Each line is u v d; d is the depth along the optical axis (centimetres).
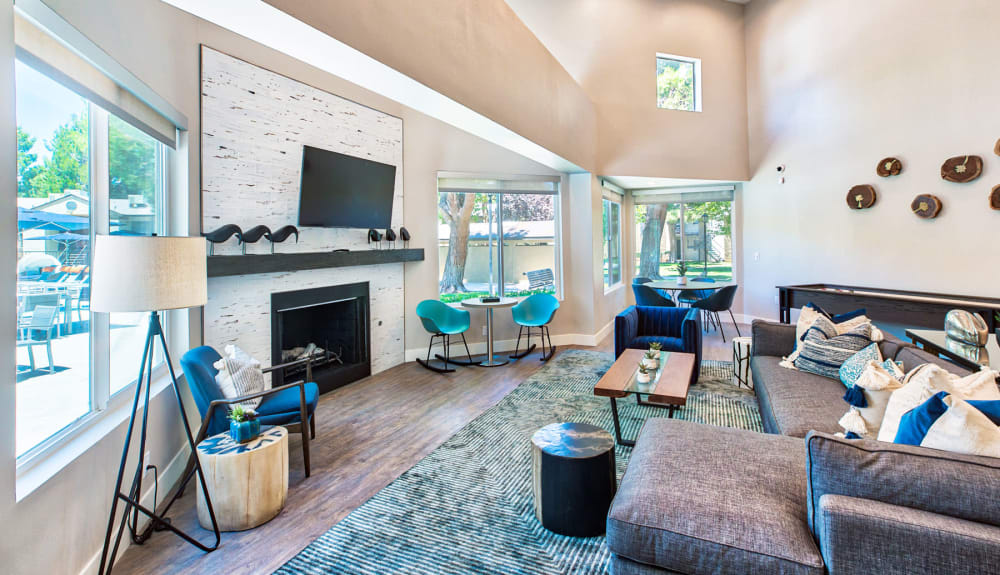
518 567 188
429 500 240
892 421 178
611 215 751
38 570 148
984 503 118
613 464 214
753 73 688
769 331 369
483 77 353
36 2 152
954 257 466
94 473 184
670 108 670
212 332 336
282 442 234
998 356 268
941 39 472
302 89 398
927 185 487
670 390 279
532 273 603
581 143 565
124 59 223
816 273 610
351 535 212
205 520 220
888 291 496
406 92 299
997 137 432
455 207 564
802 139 621
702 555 142
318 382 411
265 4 189
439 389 430
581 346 603
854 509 125
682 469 174
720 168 684
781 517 145
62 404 183
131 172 245
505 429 333
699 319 434
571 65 610
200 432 238
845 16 561
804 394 266
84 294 199
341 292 441
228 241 339
